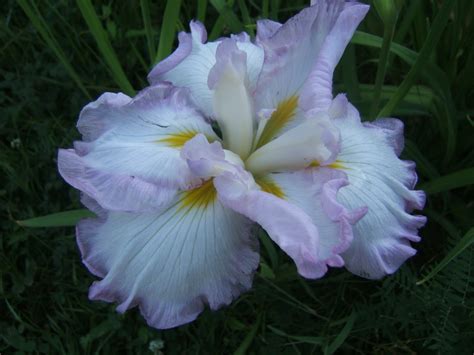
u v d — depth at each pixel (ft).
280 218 0.73
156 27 1.49
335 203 0.74
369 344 1.19
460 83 1.24
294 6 1.45
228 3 1.17
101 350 1.21
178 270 0.79
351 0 0.91
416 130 1.32
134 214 0.80
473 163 1.26
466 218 1.22
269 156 0.84
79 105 1.41
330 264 0.71
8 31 1.45
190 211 0.81
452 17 1.22
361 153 0.87
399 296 1.09
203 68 0.94
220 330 1.21
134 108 0.80
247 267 0.82
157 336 1.20
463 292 1.05
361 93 1.24
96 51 1.49
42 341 1.22
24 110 1.42
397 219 0.85
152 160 0.77
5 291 1.26
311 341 1.12
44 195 1.33
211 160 0.77
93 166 0.74
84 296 1.25
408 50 1.12
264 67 0.87
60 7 1.49
